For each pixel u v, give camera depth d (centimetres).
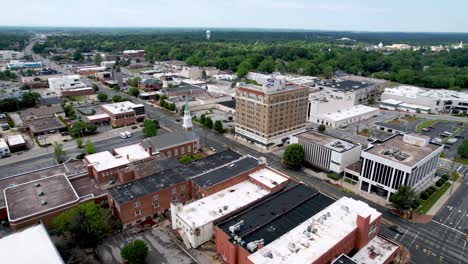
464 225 9881
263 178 10894
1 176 12525
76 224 8281
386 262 7881
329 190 11881
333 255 7388
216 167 11650
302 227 7950
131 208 9350
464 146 14800
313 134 14712
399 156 11244
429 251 8706
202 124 18588
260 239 7675
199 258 8288
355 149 13175
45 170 11719
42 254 6881
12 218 8662
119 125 18488
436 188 12094
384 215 10350
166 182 10375
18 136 15762
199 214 9069
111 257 8262
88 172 11544
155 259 8206
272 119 15212
